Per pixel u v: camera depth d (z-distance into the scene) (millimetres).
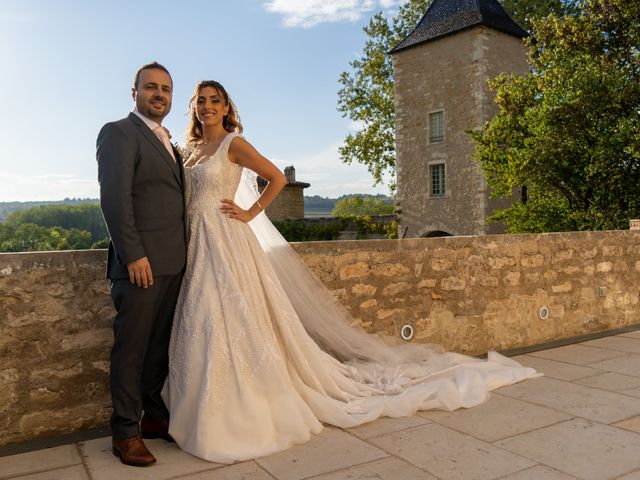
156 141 2826
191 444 2721
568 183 16188
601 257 6113
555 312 5664
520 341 5363
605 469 2508
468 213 24453
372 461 2635
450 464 2586
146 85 2855
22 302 3012
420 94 26453
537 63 17500
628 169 14992
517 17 29031
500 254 5223
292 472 2520
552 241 5641
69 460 2723
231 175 3133
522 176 16312
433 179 26297
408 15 31094
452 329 4891
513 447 2785
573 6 27109
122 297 2699
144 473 2541
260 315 2982
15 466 2650
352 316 4293
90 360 3225
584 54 15469
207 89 3238
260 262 3164
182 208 2926
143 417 3066
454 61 24844
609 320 6211
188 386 2764
